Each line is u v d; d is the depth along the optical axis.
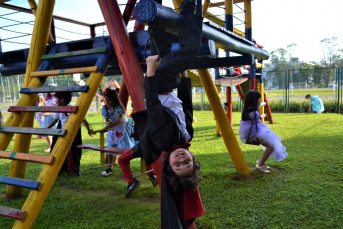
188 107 2.50
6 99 33.69
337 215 3.15
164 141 2.02
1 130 3.13
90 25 6.47
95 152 7.37
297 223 3.01
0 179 2.73
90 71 3.14
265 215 3.20
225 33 3.72
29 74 3.76
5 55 4.50
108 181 4.81
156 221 3.21
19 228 2.42
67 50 3.92
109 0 3.05
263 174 4.75
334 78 18.17
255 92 4.83
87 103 3.01
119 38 3.00
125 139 5.09
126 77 2.94
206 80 4.55
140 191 4.27
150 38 2.26
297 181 4.29
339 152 5.96
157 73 2.14
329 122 10.91
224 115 4.52
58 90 3.14
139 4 2.16
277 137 4.80
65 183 4.81
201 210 2.23
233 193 3.92
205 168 5.21
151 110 2.01
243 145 7.35
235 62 4.27
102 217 3.36
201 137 8.73
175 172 2.06
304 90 24.05
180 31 2.46
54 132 2.83
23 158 2.78
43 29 3.82
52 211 3.59
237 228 2.96
